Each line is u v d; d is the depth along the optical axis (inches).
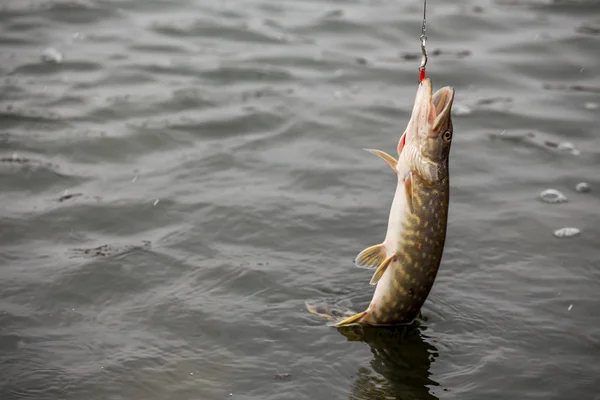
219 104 125.7
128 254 98.8
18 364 86.5
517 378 86.2
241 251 99.9
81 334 89.8
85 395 84.3
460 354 88.4
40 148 114.9
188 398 84.3
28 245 100.0
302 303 93.3
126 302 93.5
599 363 87.7
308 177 111.7
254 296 94.1
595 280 96.9
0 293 93.5
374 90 131.2
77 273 96.0
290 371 86.5
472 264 98.8
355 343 89.0
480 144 119.6
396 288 88.6
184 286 95.3
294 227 103.3
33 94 126.1
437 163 87.0
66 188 108.5
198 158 114.3
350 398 84.3
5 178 109.3
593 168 114.9
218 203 106.3
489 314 92.4
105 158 114.1
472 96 130.8
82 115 121.7
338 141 119.0
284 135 119.7
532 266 98.7
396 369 86.8
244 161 114.3
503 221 105.2
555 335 90.3
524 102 129.3
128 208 105.3
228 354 88.0
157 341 89.3
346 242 101.6
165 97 126.6
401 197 87.6
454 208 107.5
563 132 122.3
